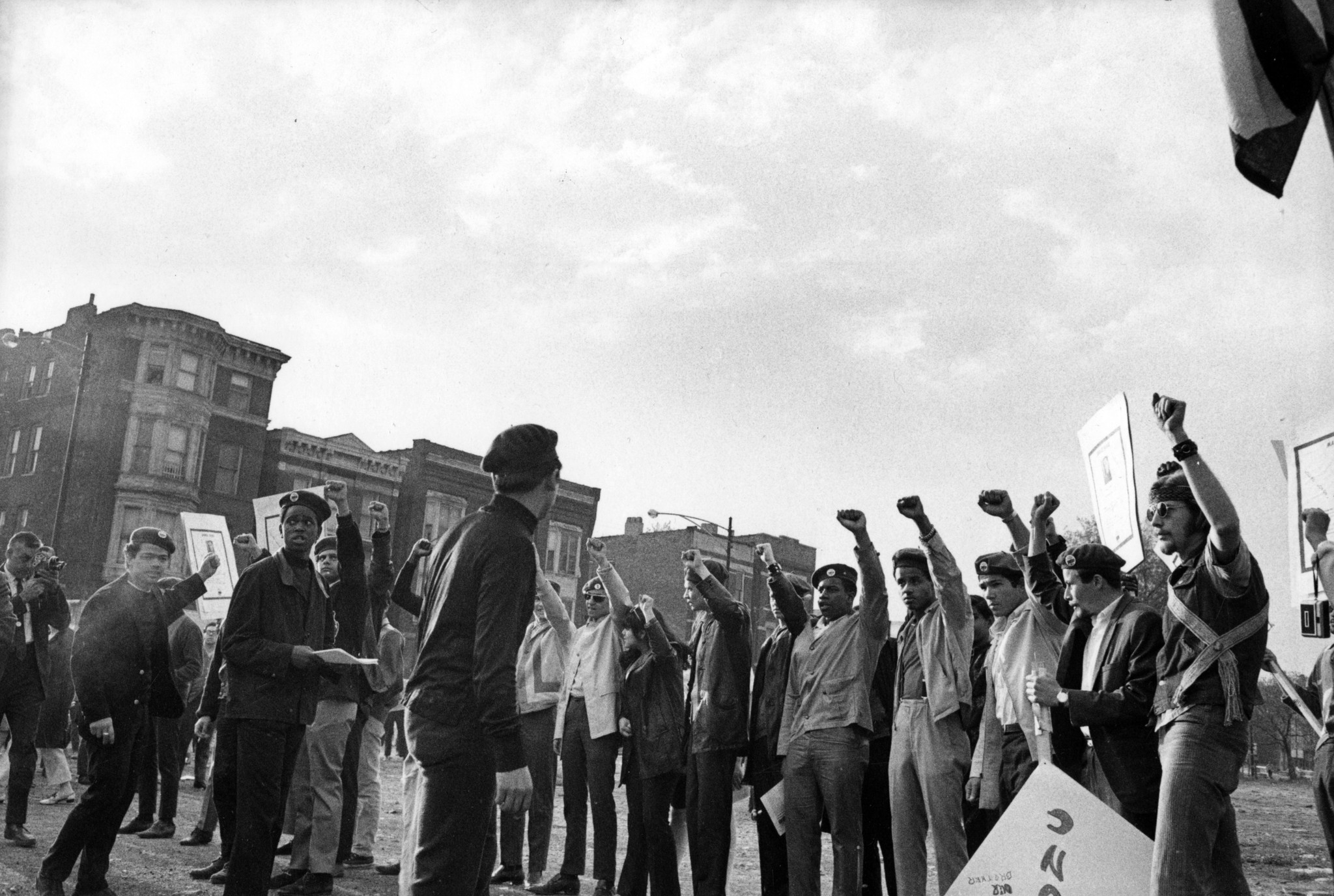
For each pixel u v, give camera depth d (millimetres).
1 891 5277
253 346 32906
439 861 3176
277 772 4699
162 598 5508
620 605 6285
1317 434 4250
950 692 4895
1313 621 4203
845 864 4992
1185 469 3494
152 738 7793
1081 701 3877
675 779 5781
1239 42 3039
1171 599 3686
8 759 6836
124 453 30469
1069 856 3844
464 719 3240
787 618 5613
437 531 35750
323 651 4902
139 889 5594
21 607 6844
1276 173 3066
